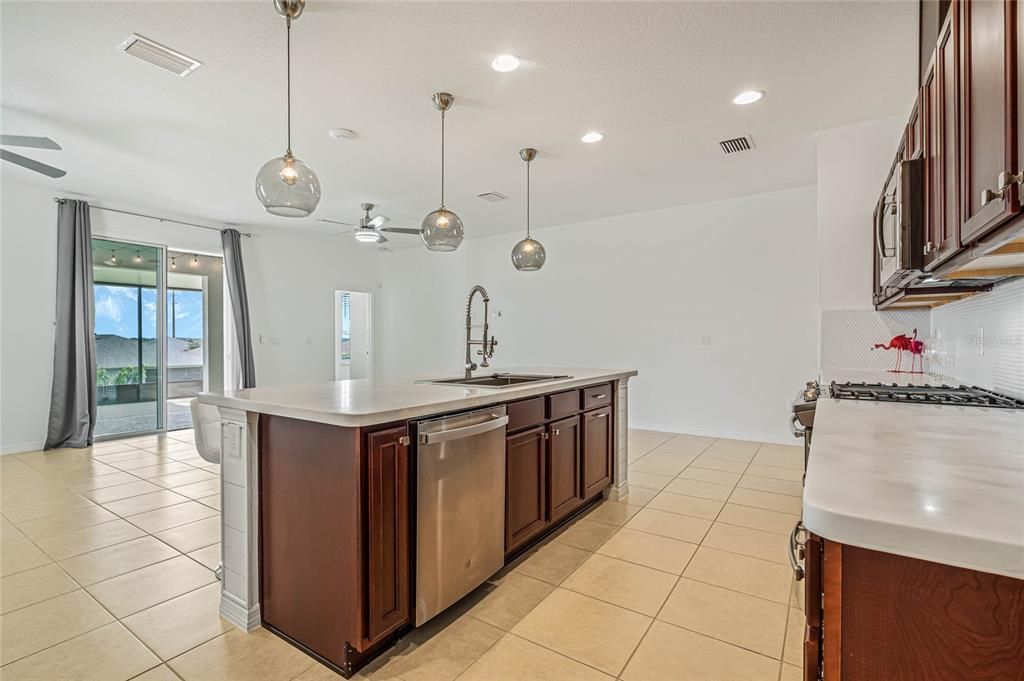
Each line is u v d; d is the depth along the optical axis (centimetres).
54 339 498
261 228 680
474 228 680
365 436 170
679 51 254
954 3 130
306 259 738
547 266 671
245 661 178
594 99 304
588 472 315
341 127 344
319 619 179
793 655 179
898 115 330
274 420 195
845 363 353
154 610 211
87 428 509
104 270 544
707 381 548
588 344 635
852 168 346
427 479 190
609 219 616
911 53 256
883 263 258
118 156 397
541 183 475
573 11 223
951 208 135
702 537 283
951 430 136
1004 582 65
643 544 275
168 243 589
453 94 297
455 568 204
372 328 846
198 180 457
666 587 228
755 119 334
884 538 68
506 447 238
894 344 322
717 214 539
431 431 191
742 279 525
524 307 695
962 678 67
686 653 180
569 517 310
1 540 280
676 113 324
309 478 183
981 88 111
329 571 176
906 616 70
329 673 172
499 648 184
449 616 206
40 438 493
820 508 74
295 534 187
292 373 718
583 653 181
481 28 234
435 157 402
